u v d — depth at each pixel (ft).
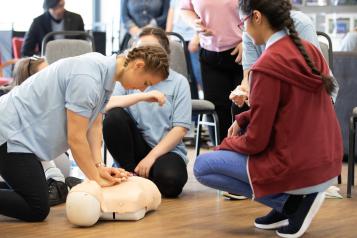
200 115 14.07
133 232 8.80
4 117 9.17
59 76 9.04
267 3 8.09
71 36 19.79
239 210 10.29
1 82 18.60
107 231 8.86
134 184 9.71
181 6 14.12
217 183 8.79
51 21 19.98
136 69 8.98
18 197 9.23
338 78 16.20
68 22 20.07
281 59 8.01
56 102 9.05
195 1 13.38
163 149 11.53
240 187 8.71
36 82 9.21
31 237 8.49
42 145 9.21
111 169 9.75
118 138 11.65
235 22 13.05
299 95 8.00
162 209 10.38
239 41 13.12
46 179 9.99
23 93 9.25
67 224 9.25
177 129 11.68
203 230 8.95
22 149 9.14
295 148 8.03
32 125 9.16
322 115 8.18
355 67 16.05
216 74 13.61
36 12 26.11
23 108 9.17
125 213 9.40
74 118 8.86
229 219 9.64
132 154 11.84
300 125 8.04
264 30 8.29
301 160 8.01
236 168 8.51
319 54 8.43
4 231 8.80
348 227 9.22
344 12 21.30
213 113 13.23
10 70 22.29
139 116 11.87
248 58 10.85
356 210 10.43
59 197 10.57
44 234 8.66
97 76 8.88
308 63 8.05
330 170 8.22
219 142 13.33
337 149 8.37
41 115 9.12
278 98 8.00
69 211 9.05
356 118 11.74
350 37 19.01
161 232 8.82
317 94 8.14
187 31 19.75
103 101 9.30
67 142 9.30
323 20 21.57
